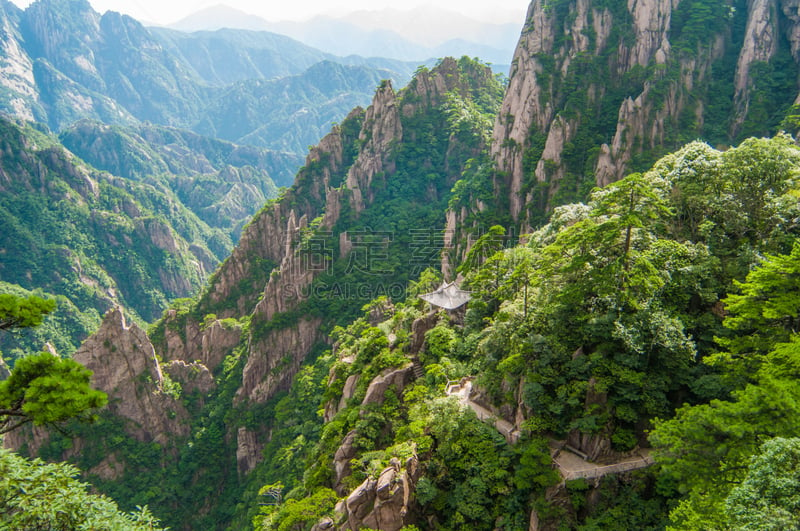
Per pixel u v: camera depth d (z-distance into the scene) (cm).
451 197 12562
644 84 9988
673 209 4462
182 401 10550
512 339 4297
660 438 2727
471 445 3922
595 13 11194
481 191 11119
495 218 10688
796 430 2270
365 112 16088
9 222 19750
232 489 9738
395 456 4012
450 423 4047
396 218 13538
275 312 11838
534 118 10994
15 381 2264
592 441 3622
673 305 3900
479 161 12388
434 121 15300
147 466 9400
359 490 3847
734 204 4266
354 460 4691
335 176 15375
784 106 9069
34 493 2325
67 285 19812
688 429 2573
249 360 11312
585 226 4100
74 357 9419
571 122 10331
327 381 7481
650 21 10694
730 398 3369
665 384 3653
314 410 8900
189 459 9912
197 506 9488
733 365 3281
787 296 2955
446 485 3959
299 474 7375
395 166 14775
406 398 5062
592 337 3888
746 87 9606
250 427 10350
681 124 9706
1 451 2453
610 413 3638
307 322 11831
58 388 2172
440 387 4925
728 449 2447
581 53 10944
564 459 3641
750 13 10162
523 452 3716
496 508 3656
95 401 2209
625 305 3834
